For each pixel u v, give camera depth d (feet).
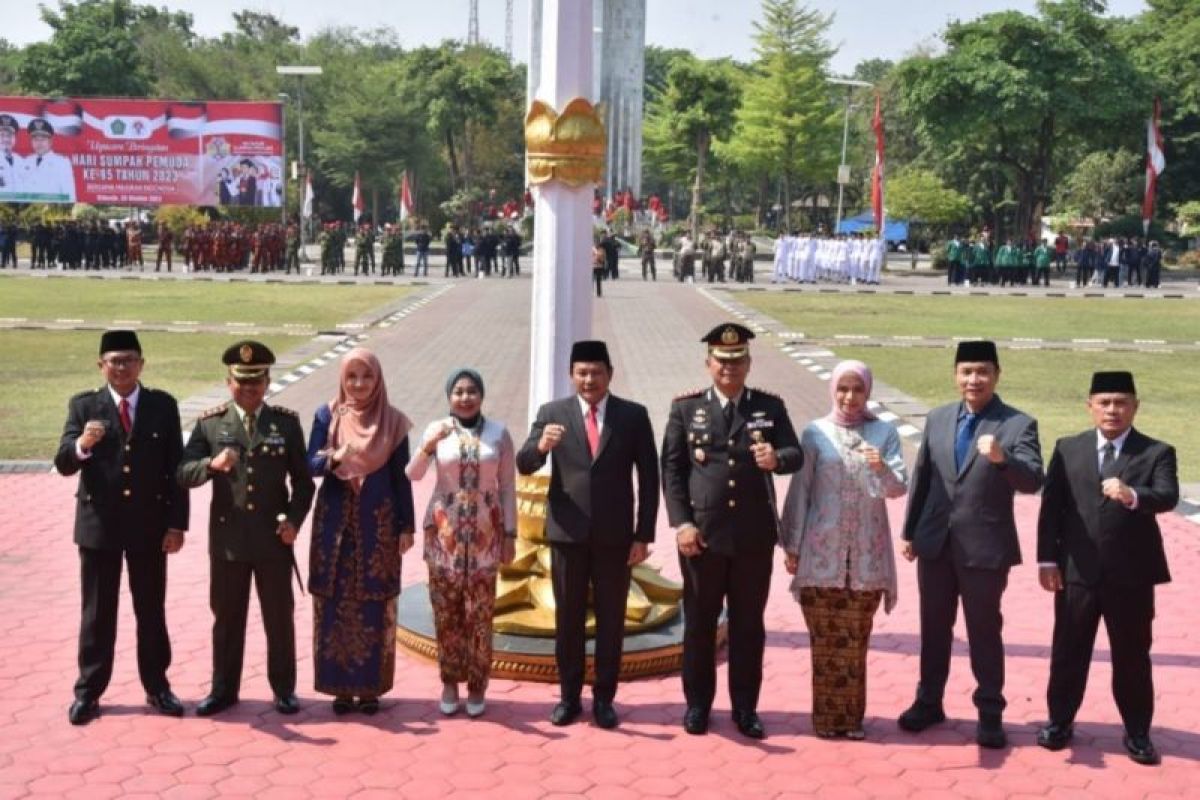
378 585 20.75
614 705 21.90
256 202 141.69
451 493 20.94
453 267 139.13
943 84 164.25
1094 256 143.43
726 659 24.17
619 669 21.34
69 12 221.87
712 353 20.48
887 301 117.39
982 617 20.22
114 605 20.86
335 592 20.74
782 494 38.60
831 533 20.30
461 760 19.52
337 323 85.81
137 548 20.48
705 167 226.79
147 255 170.30
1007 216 206.80
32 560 30.48
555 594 21.04
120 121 139.44
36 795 18.07
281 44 261.03
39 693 22.03
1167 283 150.20
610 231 162.09
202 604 27.12
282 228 144.36
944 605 20.76
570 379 23.89
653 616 24.04
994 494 20.13
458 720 21.09
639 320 93.20
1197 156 190.08
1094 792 18.72
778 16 198.18
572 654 21.01
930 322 96.07
